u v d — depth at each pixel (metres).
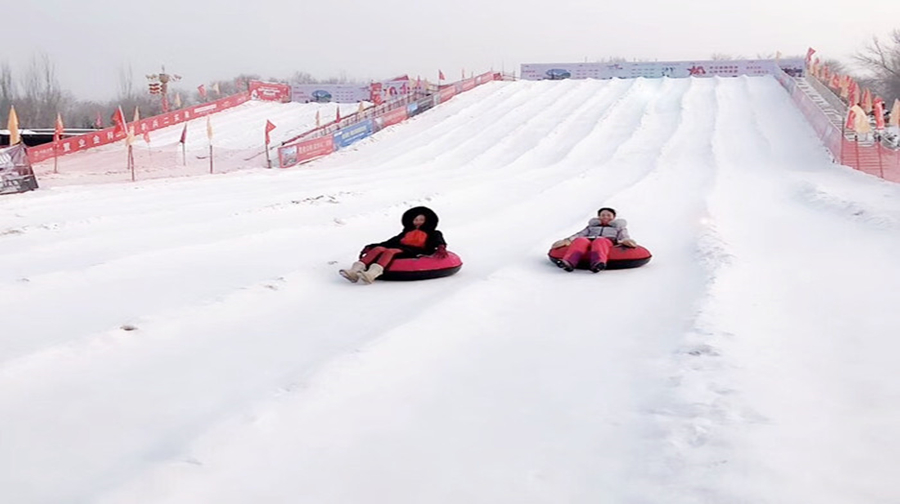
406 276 8.51
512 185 21.05
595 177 23.22
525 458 3.90
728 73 53.06
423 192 19.25
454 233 12.48
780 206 15.62
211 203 16.59
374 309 7.18
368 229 13.05
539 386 5.00
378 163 31.89
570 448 4.01
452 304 7.12
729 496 3.34
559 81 52.47
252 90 52.56
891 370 5.13
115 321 6.64
